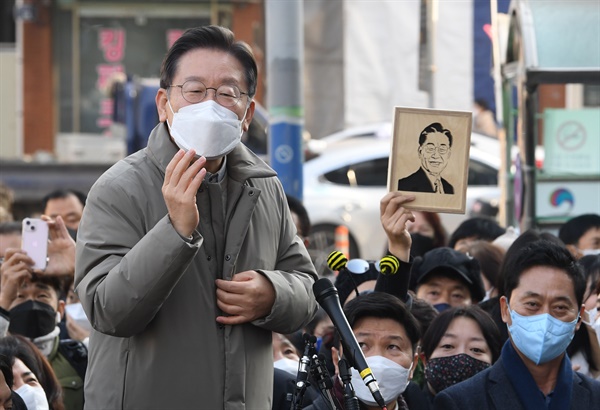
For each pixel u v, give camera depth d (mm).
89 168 23828
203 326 5891
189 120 5832
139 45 31781
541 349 6812
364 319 6996
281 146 12758
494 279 10422
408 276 7402
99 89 31766
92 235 5875
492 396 6953
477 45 18328
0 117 31875
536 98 13203
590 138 13797
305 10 20500
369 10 20453
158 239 5609
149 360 5824
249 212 6047
